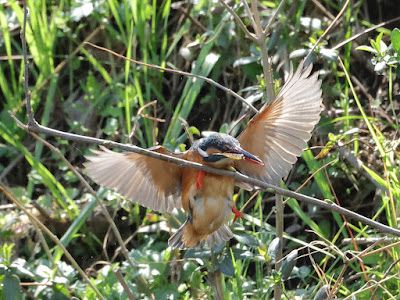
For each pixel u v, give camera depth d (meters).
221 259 8.04
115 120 11.92
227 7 8.30
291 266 7.52
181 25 12.76
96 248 11.21
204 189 7.12
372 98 11.57
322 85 11.26
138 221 10.92
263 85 9.45
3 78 12.38
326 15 12.25
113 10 11.99
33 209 11.36
